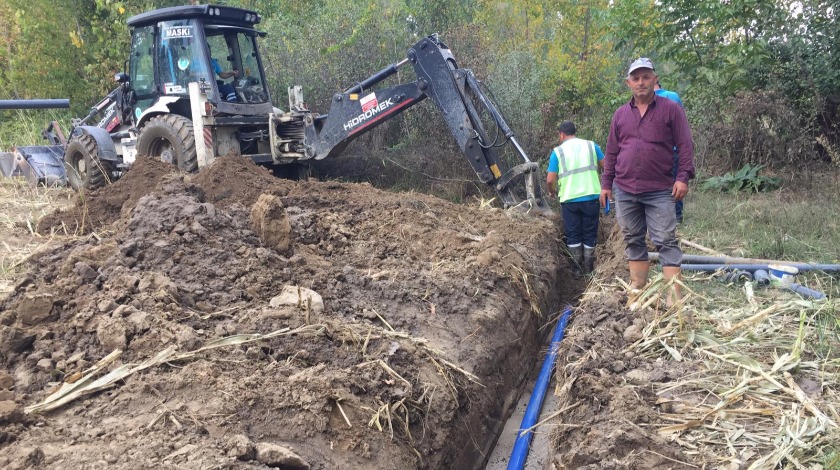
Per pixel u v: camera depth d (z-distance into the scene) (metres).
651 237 5.34
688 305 5.31
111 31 16.08
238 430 3.35
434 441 4.02
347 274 5.50
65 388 3.49
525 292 6.22
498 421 4.98
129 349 3.86
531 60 12.73
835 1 11.14
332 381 3.75
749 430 3.69
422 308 5.19
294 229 6.47
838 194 9.59
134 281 4.44
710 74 11.01
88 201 7.67
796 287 5.66
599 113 13.33
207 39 10.15
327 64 13.03
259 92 10.61
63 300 4.27
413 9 14.19
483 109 11.18
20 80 15.77
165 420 3.31
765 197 10.09
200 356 3.84
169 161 9.87
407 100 9.29
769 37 11.72
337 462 3.42
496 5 16.05
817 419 3.66
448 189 10.88
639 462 3.47
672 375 4.30
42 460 2.91
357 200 8.02
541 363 6.14
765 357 4.46
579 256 8.03
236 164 8.37
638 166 5.17
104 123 11.44
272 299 4.64
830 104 11.50
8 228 7.43
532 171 8.79
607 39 12.64
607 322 5.18
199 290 4.62
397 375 4.07
